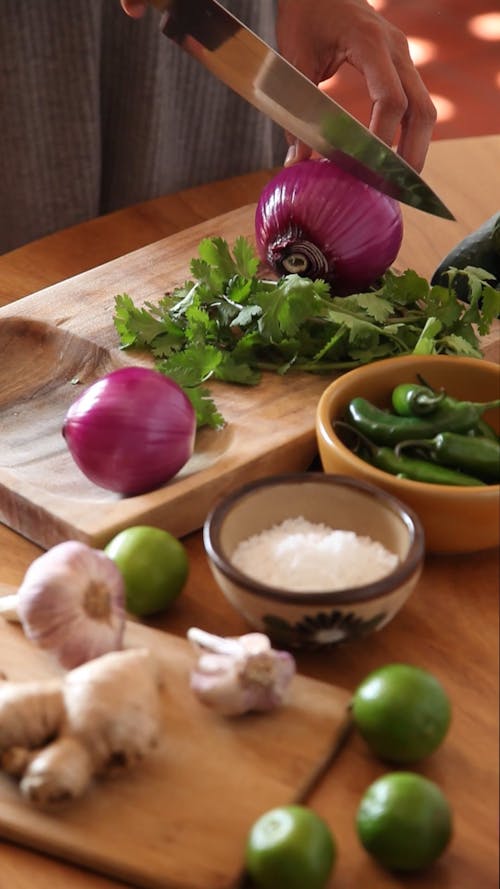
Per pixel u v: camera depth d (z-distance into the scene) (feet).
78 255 4.84
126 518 3.73
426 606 3.67
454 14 12.50
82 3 5.06
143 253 4.71
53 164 5.31
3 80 5.13
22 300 4.50
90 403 3.82
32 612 3.43
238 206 5.07
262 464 3.93
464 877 3.16
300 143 4.83
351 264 4.36
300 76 4.18
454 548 3.75
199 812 3.24
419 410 3.79
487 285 4.25
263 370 4.23
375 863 3.18
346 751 3.36
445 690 3.48
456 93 11.24
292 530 3.63
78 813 3.23
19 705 3.24
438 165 5.27
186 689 3.45
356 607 3.40
